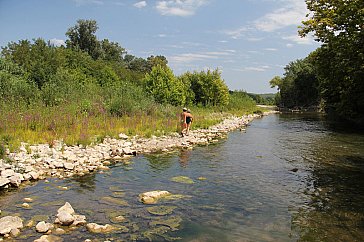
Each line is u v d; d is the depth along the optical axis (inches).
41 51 1451.8
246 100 2490.2
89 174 426.9
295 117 1819.6
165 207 316.8
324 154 615.5
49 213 289.4
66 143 559.8
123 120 822.5
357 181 425.1
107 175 426.6
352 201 346.9
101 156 523.5
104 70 1692.9
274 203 338.3
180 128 842.2
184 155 581.3
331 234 266.7
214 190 377.7
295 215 306.0
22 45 1443.2
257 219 295.0
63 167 445.4
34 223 267.1
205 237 255.9
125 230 262.2
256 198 352.8
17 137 544.1
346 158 577.3
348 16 783.7
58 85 1011.3
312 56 1092.5
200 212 307.4
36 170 418.6
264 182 416.5
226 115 1489.9
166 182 405.1
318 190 385.1
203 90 1675.7
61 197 333.7
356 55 857.5
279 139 826.2
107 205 316.5
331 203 340.8
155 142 676.7
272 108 3213.6
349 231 272.5
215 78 1694.1
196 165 504.7
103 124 733.3
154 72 1291.8
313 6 898.7
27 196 332.8
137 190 368.2
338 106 1332.4
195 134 831.7
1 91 783.1
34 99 813.9
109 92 1045.2
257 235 262.5
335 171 478.9
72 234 249.9
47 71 1101.7
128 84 1171.9
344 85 1135.6
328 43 920.3
